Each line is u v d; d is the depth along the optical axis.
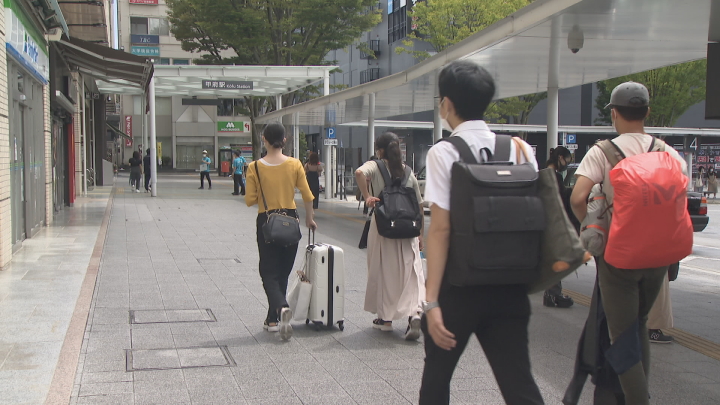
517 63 11.90
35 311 6.24
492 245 2.60
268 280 5.71
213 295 7.29
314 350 5.36
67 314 6.14
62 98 14.81
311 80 26.53
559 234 2.62
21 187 10.66
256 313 6.53
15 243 9.74
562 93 40.47
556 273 2.64
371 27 29.11
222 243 11.42
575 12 8.10
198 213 16.84
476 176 2.59
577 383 3.83
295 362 5.02
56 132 16.19
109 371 4.68
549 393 4.46
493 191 2.61
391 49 44.38
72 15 15.70
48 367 4.63
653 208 3.34
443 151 2.71
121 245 10.93
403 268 5.77
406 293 5.75
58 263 8.90
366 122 28.16
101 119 29.48
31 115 11.31
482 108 2.84
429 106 19.83
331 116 23.64
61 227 13.03
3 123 8.49
